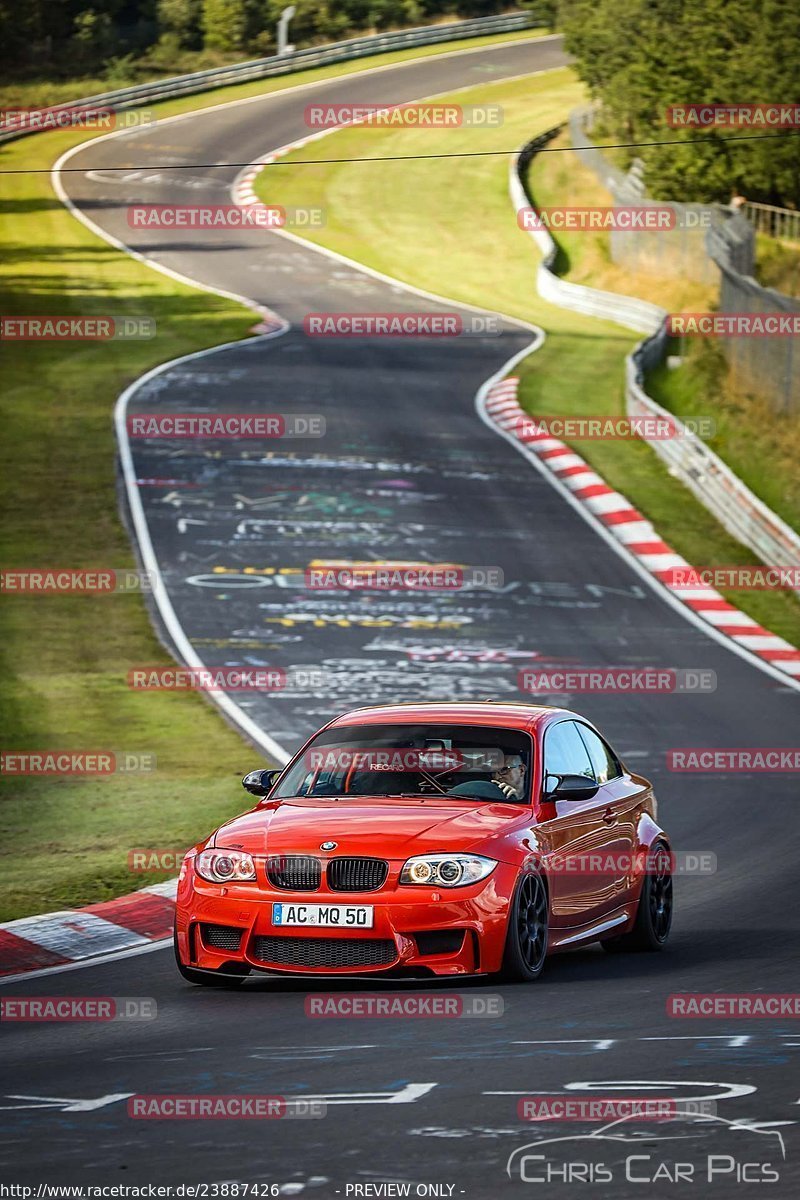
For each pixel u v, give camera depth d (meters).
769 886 47.28
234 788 60.84
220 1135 21.72
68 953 38.59
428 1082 24.64
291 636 90.50
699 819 58.06
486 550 111.00
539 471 132.88
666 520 120.81
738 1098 23.45
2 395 150.00
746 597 105.00
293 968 32.69
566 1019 29.80
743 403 149.12
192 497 120.38
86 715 74.69
